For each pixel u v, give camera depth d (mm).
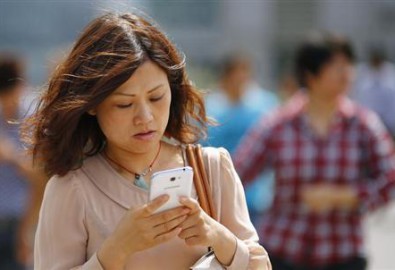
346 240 8086
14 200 9500
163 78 4461
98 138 4750
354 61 8422
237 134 11555
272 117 8422
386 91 21375
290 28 36594
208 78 30875
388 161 8195
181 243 4605
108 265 4340
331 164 8164
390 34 36938
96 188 4625
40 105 4648
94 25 4562
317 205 8023
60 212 4582
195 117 4977
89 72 4391
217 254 4570
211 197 4738
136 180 4691
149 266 4559
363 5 36781
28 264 9867
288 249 8133
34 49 32500
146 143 4441
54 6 32531
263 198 10852
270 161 8453
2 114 9500
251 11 36688
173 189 4246
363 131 8195
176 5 37656
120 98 4371
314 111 8258
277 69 36312
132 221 4270
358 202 8078
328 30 8578
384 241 17797
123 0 5074
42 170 4664
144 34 4457
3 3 32094
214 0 37656
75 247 4570
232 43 37188
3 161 9422
